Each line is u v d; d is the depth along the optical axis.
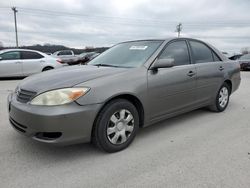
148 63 3.51
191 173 2.67
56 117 2.66
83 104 2.79
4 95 7.03
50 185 2.46
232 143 3.47
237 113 5.03
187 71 3.99
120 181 2.53
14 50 10.67
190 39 4.39
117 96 3.08
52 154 3.13
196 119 4.59
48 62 11.27
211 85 4.60
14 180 2.54
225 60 5.09
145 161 2.95
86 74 3.17
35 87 2.96
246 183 2.48
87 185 2.46
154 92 3.46
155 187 2.43
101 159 3.01
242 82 10.50
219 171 2.71
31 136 2.85
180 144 3.45
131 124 3.30
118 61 3.85
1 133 3.79
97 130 2.98
